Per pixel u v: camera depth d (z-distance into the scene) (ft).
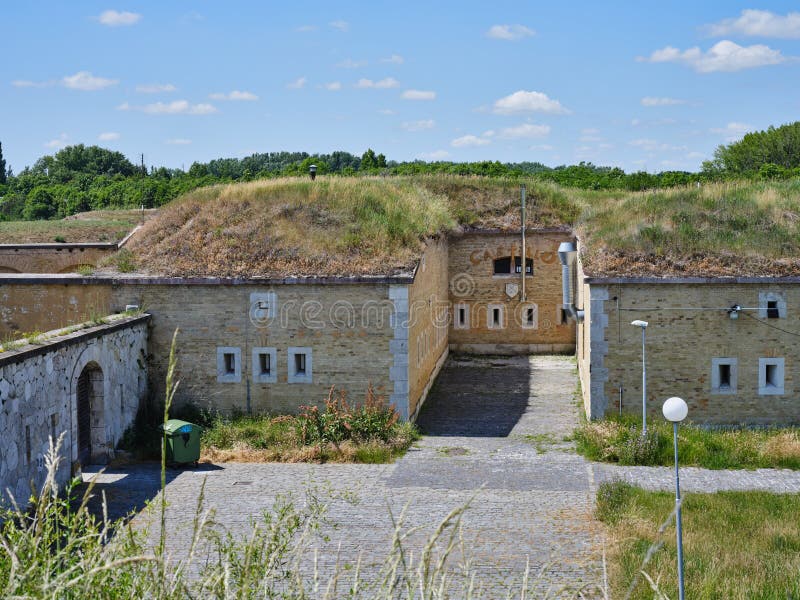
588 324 67.62
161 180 263.90
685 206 78.13
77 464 53.52
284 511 25.80
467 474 54.65
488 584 35.91
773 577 36.45
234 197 79.77
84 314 68.54
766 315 64.90
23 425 46.26
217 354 67.36
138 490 50.98
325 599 18.38
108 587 17.54
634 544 40.29
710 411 65.62
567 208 104.12
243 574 18.86
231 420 66.08
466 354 102.99
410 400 67.36
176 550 39.17
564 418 70.95
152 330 67.72
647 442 57.72
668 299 65.51
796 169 188.44
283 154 396.57
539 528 43.83
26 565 17.58
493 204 105.70
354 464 57.57
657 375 65.87
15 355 45.19
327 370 66.28
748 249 68.33
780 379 65.00
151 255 71.67
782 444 58.49
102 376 58.03
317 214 75.51
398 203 82.74
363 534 42.93
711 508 46.60
